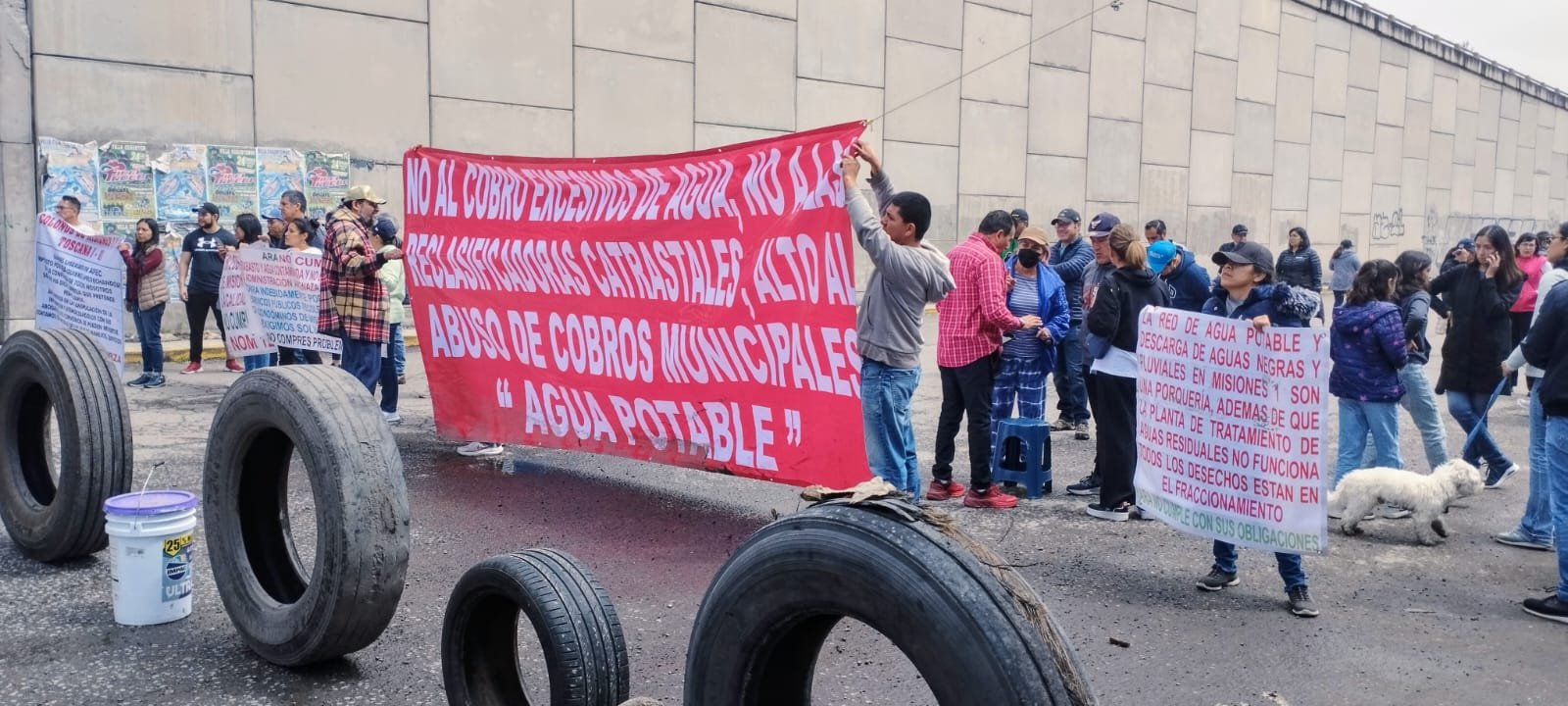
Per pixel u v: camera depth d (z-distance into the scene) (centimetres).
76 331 571
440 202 812
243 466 458
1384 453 674
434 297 820
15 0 1237
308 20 1432
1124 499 675
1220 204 2831
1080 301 948
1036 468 734
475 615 382
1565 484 514
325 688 420
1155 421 568
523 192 759
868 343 603
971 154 2231
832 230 587
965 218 2238
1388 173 3441
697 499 716
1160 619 508
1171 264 902
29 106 1258
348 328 836
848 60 2019
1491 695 430
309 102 1442
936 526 251
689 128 1820
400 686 423
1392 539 655
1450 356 807
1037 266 805
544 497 713
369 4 1480
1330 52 3120
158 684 420
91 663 439
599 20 1695
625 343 702
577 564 374
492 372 793
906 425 615
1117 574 574
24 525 568
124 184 1317
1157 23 2581
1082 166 2456
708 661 283
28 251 1272
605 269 704
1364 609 529
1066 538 638
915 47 2119
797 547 260
